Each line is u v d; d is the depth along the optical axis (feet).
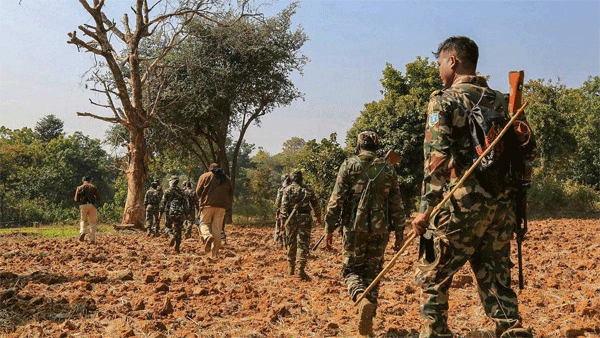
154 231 64.75
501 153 12.36
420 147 85.05
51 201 218.18
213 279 30.89
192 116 93.50
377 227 18.39
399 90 96.78
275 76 97.50
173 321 20.44
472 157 12.64
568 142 97.25
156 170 129.08
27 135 292.61
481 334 17.43
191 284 29.07
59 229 94.17
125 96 76.18
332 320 20.43
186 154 107.96
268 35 96.02
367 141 19.25
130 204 78.79
